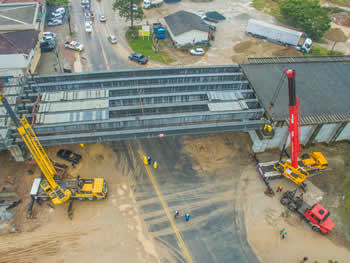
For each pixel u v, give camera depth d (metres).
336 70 52.16
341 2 105.06
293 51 69.12
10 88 44.97
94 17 82.50
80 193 35.19
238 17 89.06
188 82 48.16
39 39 63.66
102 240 32.28
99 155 42.16
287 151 44.19
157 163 41.50
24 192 36.44
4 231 32.47
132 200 36.53
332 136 45.19
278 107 41.84
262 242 32.94
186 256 31.27
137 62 64.00
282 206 36.84
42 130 37.22
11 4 68.44
